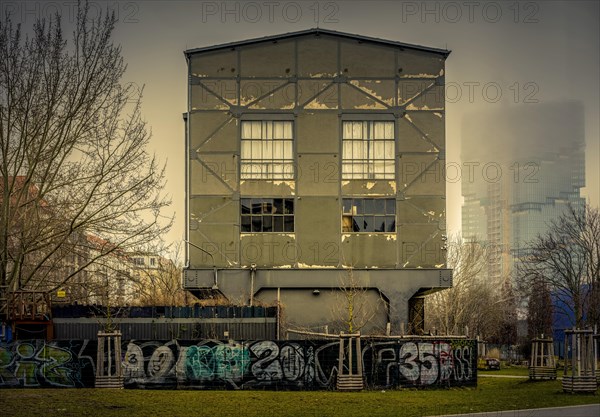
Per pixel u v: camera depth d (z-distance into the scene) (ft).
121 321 128.16
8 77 140.46
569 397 105.50
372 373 109.19
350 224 146.41
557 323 318.45
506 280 325.21
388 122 148.05
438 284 145.38
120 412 86.43
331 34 148.46
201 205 145.59
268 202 146.10
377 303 145.69
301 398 98.07
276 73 147.74
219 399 96.48
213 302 142.20
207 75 147.23
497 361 226.38
